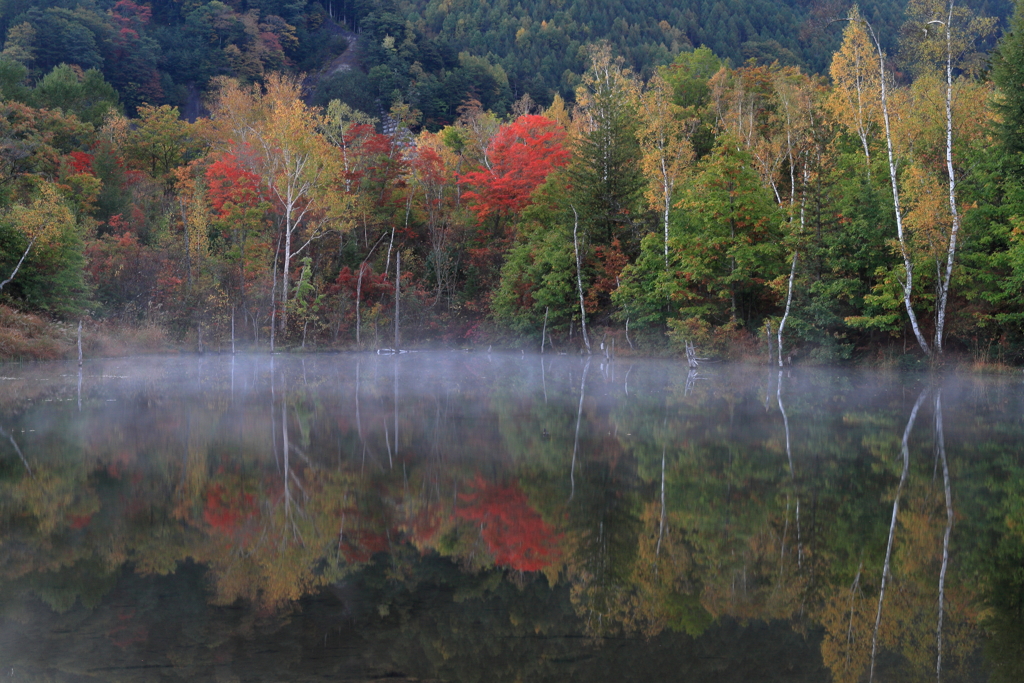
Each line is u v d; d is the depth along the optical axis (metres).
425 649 6.26
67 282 41.44
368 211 56.88
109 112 69.56
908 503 11.02
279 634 6.53
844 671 5.94
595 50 49.72
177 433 16.88
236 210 51.25
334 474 12.89
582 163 47.31
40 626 6.64
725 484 12.17
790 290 35.09
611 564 8.55
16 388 25.89
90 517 10.23
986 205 30.66
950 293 33.19
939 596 7.55
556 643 6.40
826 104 36.50
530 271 47.03
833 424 18.20
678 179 43.03
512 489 11.88
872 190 33.06
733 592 7.66
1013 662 6.08
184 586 7.73
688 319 39.09
